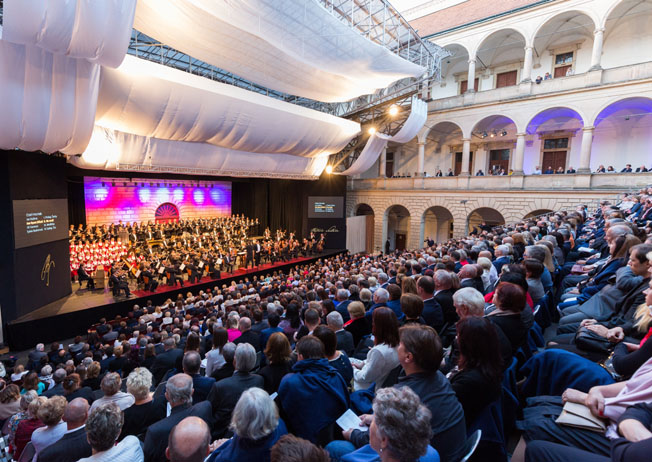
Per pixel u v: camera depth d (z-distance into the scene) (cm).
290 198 2875
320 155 2152
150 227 2264
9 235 1147
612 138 2022
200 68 2223
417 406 159
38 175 1280
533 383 289
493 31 2127
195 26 1146
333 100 1920
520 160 2070
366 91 1811
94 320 1328
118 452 263
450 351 380
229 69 1482
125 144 1445
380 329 329
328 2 1416
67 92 951
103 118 1299
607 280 433
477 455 228
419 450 150
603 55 2023
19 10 689
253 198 2969
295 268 2178
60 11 716
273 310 711
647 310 285
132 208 2362
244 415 218
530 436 229
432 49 2012
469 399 227
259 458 218
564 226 868
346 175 2708
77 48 809
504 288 312
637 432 160
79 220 2119
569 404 222
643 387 195
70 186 2070
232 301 1127
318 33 1256
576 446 205
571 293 511
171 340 616
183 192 2622
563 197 1891
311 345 312
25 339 1157
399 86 2120
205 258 1822
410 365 220
